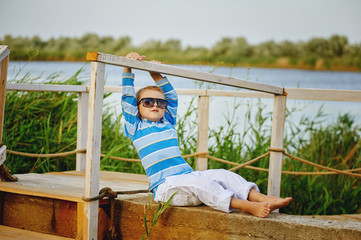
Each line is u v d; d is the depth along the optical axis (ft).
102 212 10.31
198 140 14.75
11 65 18.66
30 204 11.31
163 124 10.78
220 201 9.39
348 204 16.24
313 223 8.77
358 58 206.08
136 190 11.50
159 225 9.95
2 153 11.89
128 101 10.52
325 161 18.70
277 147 12.46
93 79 8.91
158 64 9.59
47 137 17.53
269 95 14.93
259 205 9.09
